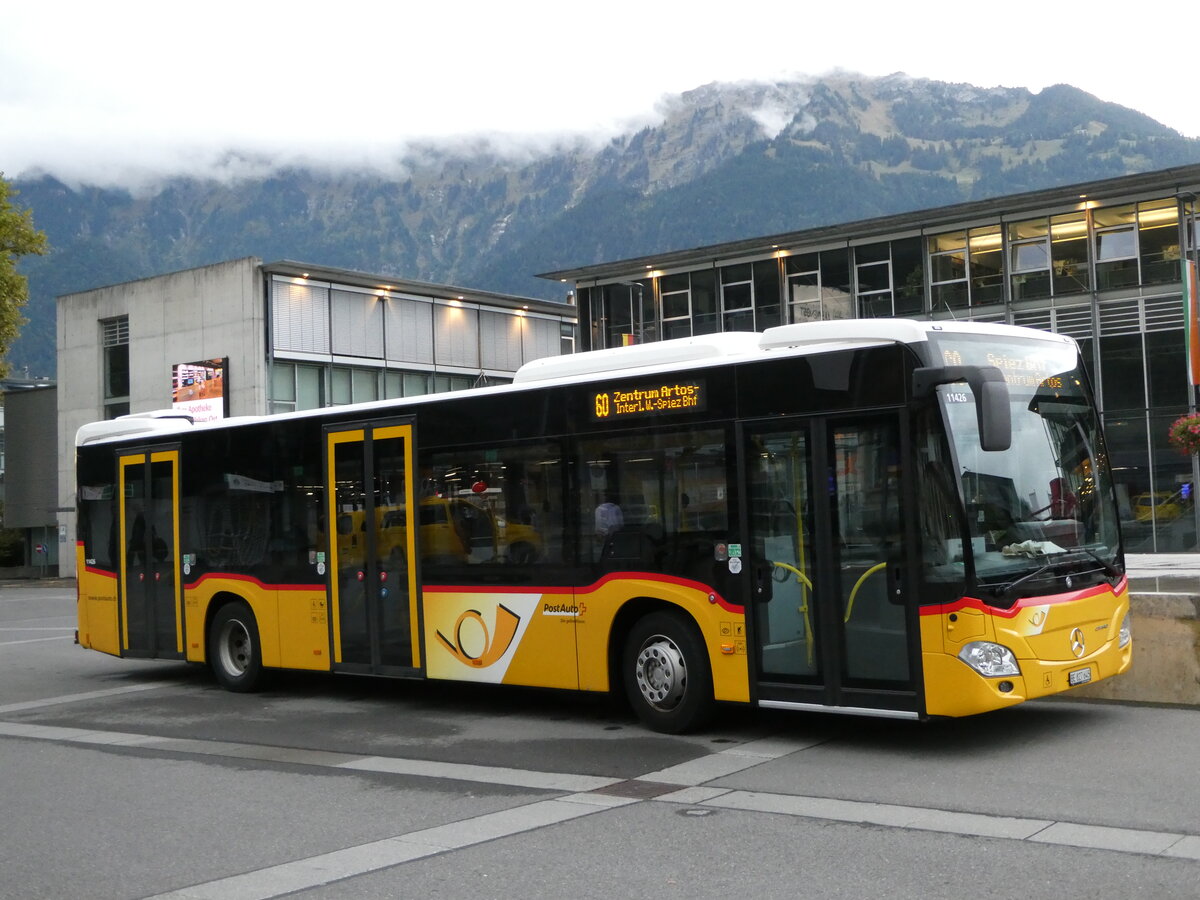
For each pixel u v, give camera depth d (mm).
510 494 12016
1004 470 9539
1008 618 9125
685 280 49094
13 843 8016
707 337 10883
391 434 13148
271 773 10023
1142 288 39812
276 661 14383
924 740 10148
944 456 9195
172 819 8523
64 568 54500
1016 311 42062
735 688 10273
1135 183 39281
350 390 49094
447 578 12508
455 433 12547
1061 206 41125
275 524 14438
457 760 10250
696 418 10633
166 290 49250
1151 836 6980
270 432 14547
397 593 13000
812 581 9828
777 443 10117
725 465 10414
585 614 11312
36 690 16141
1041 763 9047
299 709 13578
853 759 9547
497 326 54875
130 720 13258
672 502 10750
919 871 6496
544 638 11641
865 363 9648
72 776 10234
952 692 9039
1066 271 41156
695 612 10523
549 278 51344
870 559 9523
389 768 10023
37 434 59969
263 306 46625
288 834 7957
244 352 46469
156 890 6809
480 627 12195
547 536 11656
